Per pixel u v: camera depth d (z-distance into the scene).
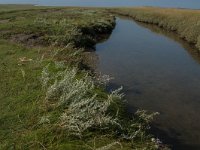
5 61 18.25
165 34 44.16
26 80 14.77
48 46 24.55
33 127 10.66
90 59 26.61
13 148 9.64
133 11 75.06
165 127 14.93
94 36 38.22
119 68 25.20
